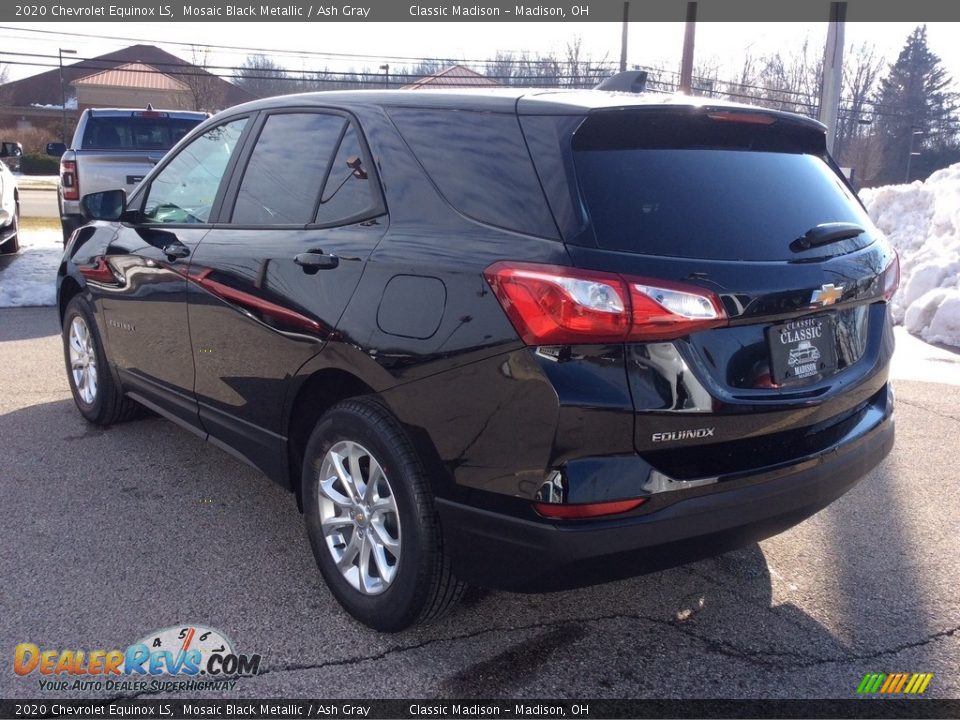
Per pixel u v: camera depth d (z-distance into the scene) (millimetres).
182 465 4742
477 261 2693
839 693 2850
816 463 2916
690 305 2520
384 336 2924
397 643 3086
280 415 3512
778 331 2783
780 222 2916
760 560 3756
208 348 3918
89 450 4953
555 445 2500
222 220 3973
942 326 8109
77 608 3262
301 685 2852
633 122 2814
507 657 3020
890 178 59625
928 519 4176
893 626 3244
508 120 2875
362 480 3156
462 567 2807
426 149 3086
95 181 9773
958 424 5668
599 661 3006
